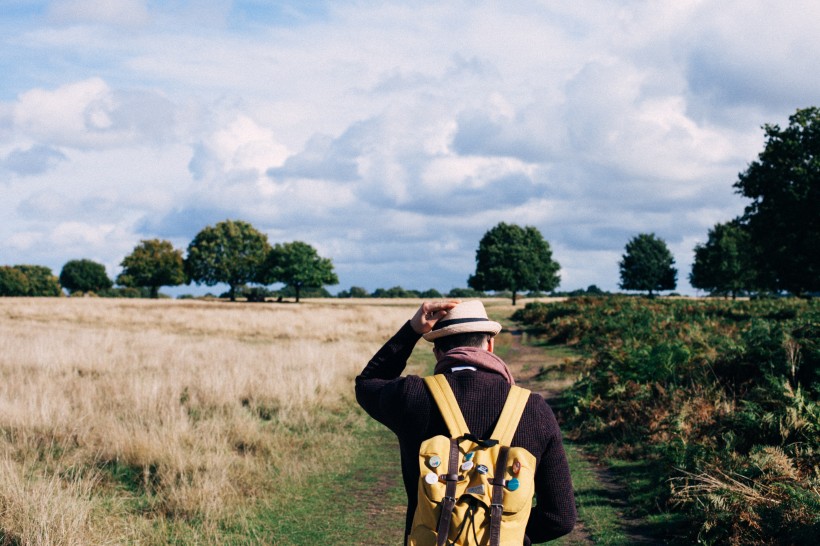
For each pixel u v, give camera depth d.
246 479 6.54
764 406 7.06
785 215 38.72
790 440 6.44
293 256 98.50
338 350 17.78
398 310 50.06
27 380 10.78
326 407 10.56
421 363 17.02
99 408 8.67
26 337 18.86
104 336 20.56
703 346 12.04
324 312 44.47
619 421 8.91
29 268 133.12
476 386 1.83
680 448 6.77
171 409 8.47
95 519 5.13
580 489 6.76
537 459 1.75
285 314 40.97
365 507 6.25
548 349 21.81
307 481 6.99
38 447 7.05
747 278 71.06
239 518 5.71
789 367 8.03
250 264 106.69
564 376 14.06
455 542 1.59
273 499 6.28
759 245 41.31
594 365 13.30
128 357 14.81
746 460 5.98
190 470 6.48
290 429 9.16
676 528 5.44
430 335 2.05
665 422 7.97
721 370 9.23
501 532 1.59
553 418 1.82
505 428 1.74
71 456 6.82
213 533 5.27
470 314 2.02
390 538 5.45
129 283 114.25
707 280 77.19
